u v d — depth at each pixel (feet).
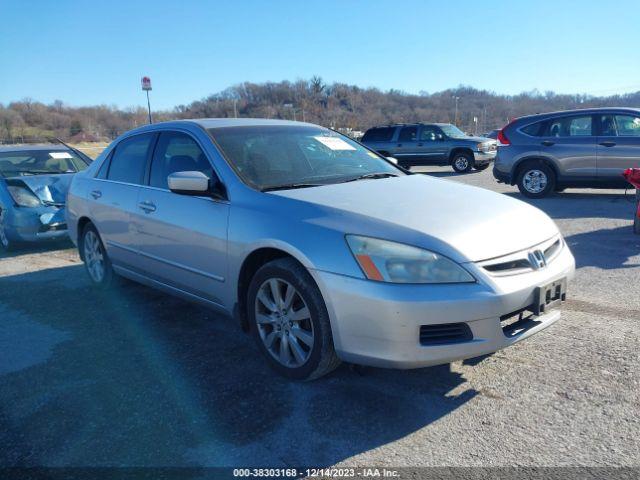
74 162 29.81
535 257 10.23
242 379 11.25
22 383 11.43
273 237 10.73
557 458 8.32
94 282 18.25
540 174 33.65
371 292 9.30
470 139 58.90
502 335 9.53
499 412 9.61
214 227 12.14
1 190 25.32
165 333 13.98
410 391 10.47
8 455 8.91
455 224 10.10
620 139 31.14
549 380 10.61
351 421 9.53
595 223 24.93
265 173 12.82
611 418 9.28
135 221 14.85
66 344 13.46
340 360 10.52
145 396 10.68
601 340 12.29
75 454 8.86
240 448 8.87
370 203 10.98
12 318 15.56
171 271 13.89
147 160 15.26
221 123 14.52
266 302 11.25
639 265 18.03
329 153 14.73
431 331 9.35
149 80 59.26
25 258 23.77
